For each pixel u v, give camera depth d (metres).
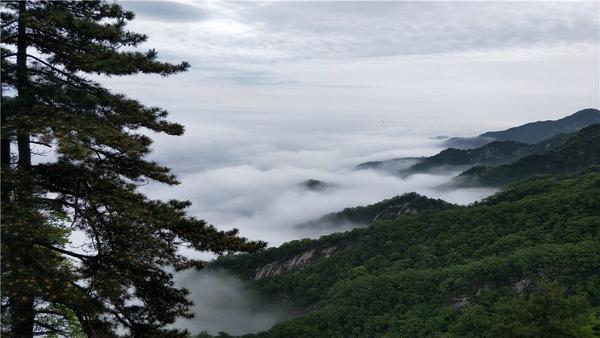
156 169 11.91
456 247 74.88
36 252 8.85
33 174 10.16
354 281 70.81
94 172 10.33
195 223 12.03
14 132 8.88
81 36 10.81
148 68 11.45
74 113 10.08
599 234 61.41
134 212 10.17
